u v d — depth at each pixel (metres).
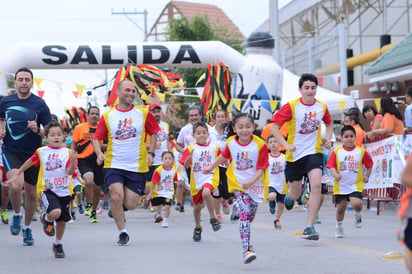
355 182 9.96
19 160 9.38
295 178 9.53
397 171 13.12
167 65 18.00
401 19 31.12
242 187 7.57
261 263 7.58
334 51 34.66
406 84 21.39
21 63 17.38
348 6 33.31
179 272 7.04
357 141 13.15
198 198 10.08
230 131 9.80
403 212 4.12
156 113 14.83
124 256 8.28
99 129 9.15
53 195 8.16
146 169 9.27
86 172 13.12
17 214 10.04
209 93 17.52
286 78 24.09
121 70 15.91
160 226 12.50
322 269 7.08
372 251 8.34
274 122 9.36
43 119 9.52
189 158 10.14
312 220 8.96
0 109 9.38
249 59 19.25
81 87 21.64
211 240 9.97
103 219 14.20
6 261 7.98
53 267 7.51
